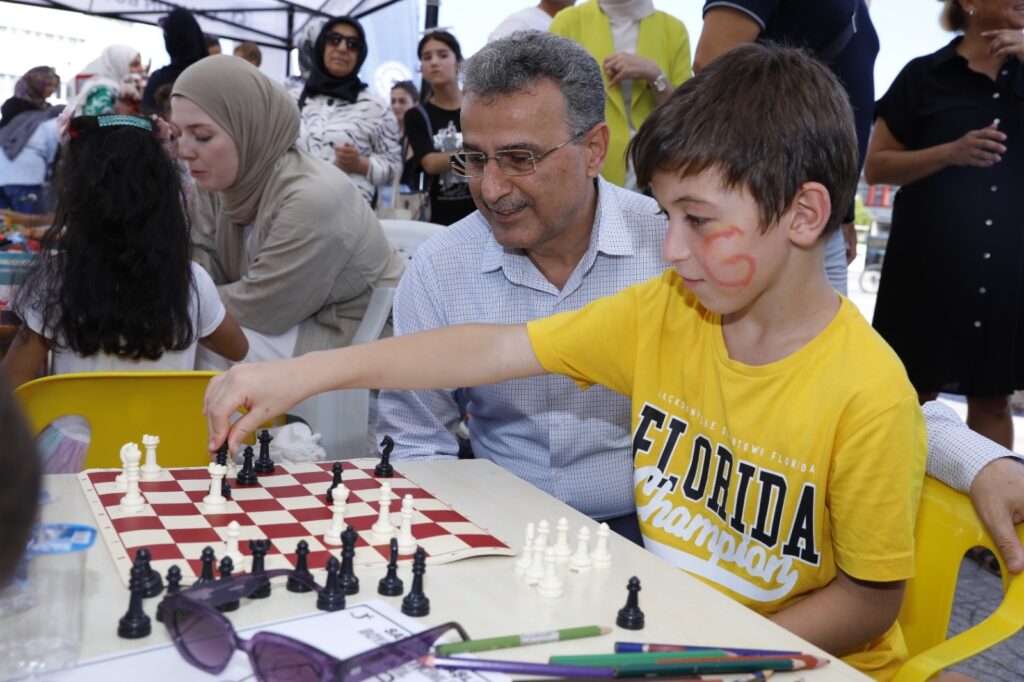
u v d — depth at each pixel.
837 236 2.94
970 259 3.64
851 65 2.92
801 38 2.78
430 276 2.17
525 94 1.84
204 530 1.31
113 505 1.38
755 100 1.37
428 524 1.42
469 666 0.98
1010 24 3.52
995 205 3.60
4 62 6.43
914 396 1.42
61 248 2.36
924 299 3.76
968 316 3.68
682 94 1.43
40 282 2.39
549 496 1.62
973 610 3.23
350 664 0.92
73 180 2.36
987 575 3.56
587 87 1.92
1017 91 3.58
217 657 0.94
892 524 1.38
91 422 1.92
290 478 1.60
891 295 3.88
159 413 1.97
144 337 2.45
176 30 4.80
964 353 3.71
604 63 3.42
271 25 7.27
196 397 1.99
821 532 1.46
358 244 3.41
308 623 1.07
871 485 1.38
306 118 4.83
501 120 1.86
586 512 2.18
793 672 1.05
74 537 0.95
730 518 1.55
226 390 1.54
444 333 1.72
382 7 6.54
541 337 1.73
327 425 2.93
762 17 2.72
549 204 1.93
